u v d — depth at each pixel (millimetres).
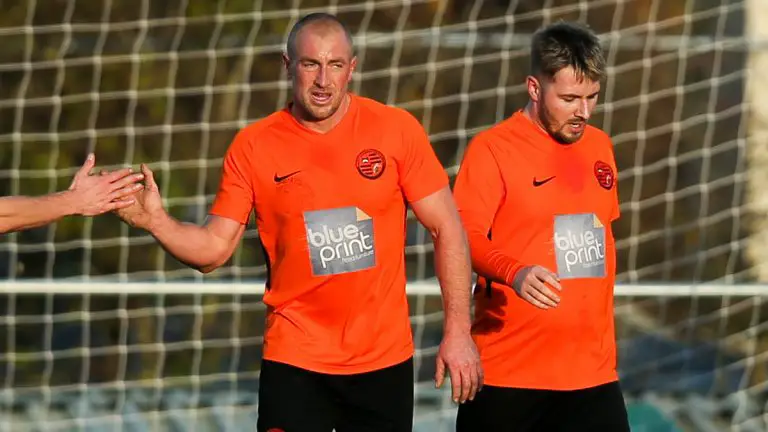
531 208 18453
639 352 38969
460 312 17594
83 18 42812
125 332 36781
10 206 15906
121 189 16531
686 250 43469
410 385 18109
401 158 17688
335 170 17547
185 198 40719
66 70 42438
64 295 43250
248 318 42156
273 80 42562
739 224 43375
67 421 32531
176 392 36906
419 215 17859
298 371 17719
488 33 43594
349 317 17750
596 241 18625
